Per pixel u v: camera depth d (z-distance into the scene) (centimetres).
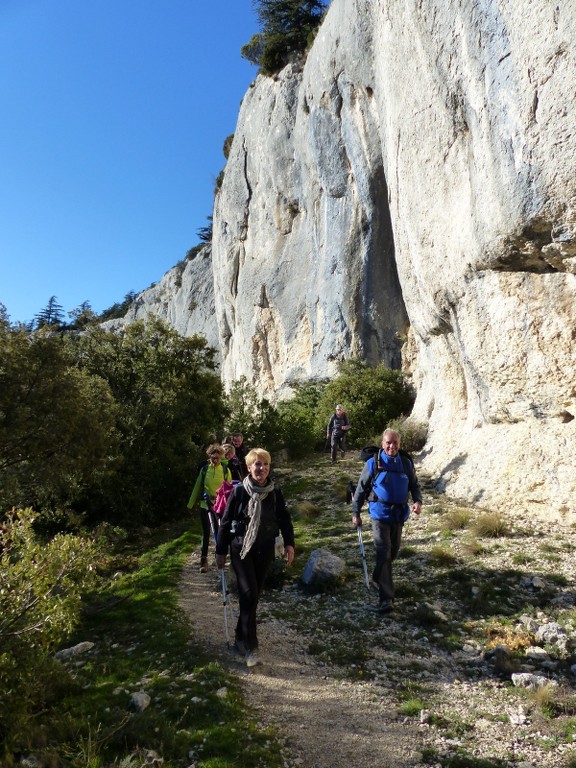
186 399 1319
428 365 1361
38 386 861
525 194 671
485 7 719
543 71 620
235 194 3394
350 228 2241
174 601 591
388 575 530
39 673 345
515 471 817
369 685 398
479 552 650
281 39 3141
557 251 696
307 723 348
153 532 1059
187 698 368
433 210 1019
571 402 779
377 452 566
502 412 911
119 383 1283
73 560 367
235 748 313
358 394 1861
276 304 2858
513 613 505
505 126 698
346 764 307
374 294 2164
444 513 823
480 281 877
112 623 553
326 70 2305
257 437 1573
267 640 474
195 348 1424
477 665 424
